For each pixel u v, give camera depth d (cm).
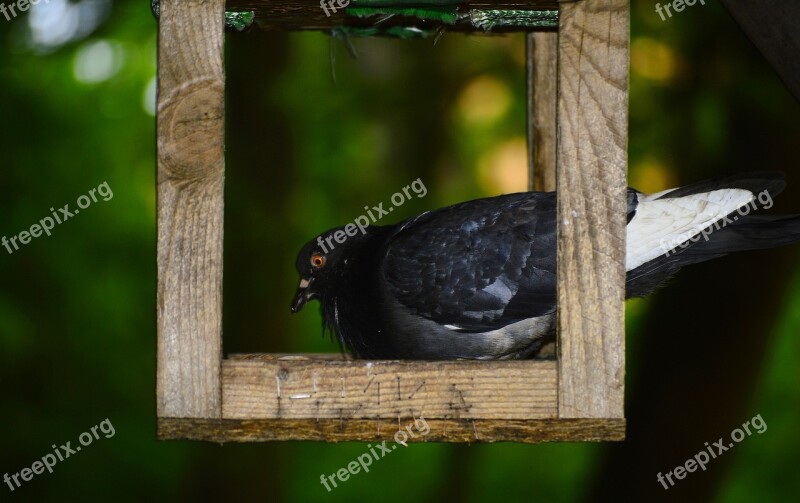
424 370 603
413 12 724
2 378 1861
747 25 594
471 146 1978
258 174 1470
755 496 1728
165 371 597
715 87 1203
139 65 1894
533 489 2041
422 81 1886
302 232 1895
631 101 1466
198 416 596
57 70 1847
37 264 1889
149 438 1919
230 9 747
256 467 1432
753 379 1095
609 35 604
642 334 1184
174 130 603
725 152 1154
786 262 1077
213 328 598
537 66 915
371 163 1989
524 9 731
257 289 1429
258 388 600
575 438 603
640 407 1143
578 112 605
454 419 603
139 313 1948
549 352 870
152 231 1959
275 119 1491
